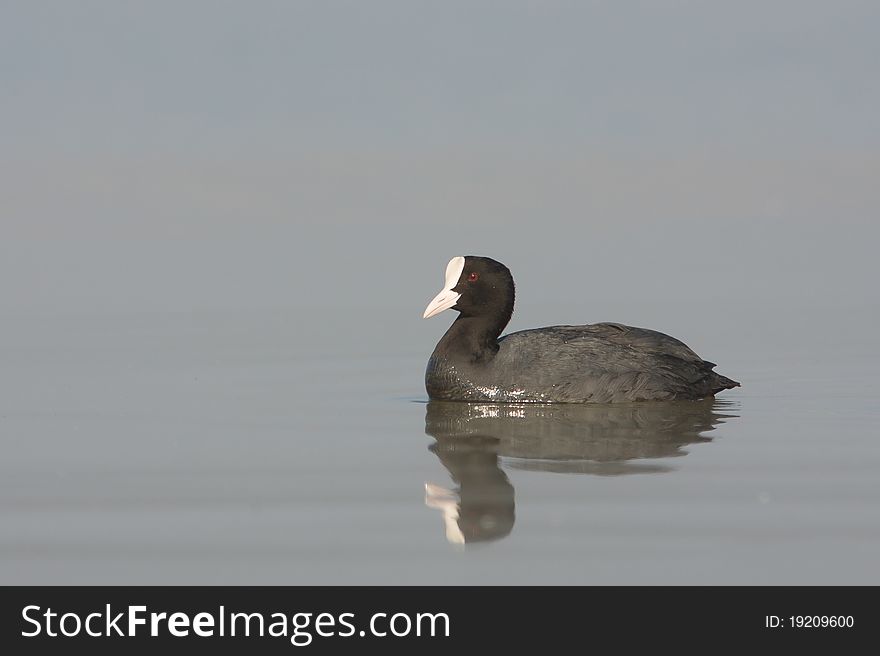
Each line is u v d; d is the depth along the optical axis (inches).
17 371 890.1
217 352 969.5
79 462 633.0
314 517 537.6
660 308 1148.5
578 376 783.7
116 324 1090.7
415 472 611.2
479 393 789.2
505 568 477.1
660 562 479.8
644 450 656.4
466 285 813.9
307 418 744.3
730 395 810.8
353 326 1087.0
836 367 898.1
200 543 506.6
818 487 575.8
